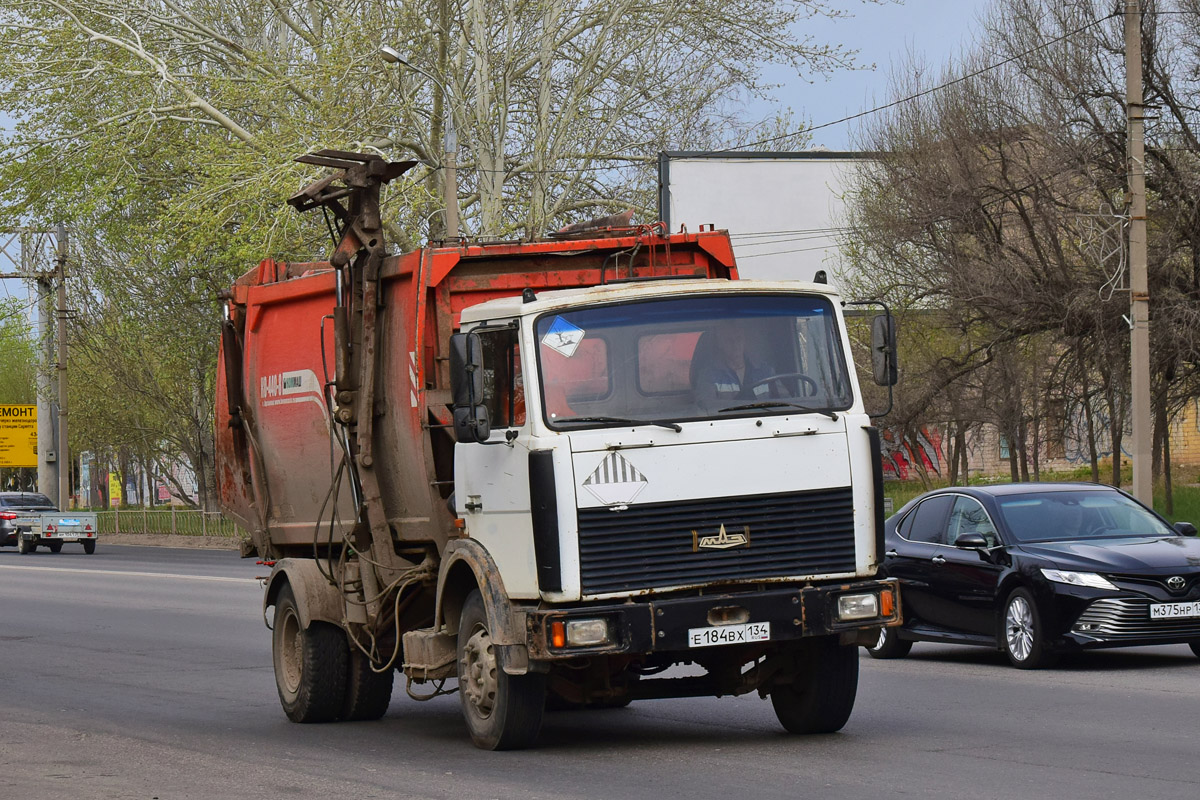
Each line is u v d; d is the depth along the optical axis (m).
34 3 43.69
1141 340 28.27
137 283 54.50
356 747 11.86
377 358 12.93
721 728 12.25
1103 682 14.22
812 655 11.17
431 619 12.93
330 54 39.34
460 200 44.97
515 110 45.34
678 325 10.53
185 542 60.44
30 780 10.37
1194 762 9.61
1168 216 33.19
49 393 67.94
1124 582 15.09
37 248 62.81
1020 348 38.59
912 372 39.97
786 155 49.88
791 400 10.53
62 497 62.06
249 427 15.48
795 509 10.31
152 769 10.82
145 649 20.59
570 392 10.29
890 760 10.04
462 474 11.24
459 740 12.05
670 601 10.02
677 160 48.16
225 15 46.19
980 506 17.00
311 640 13.50
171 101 43.84
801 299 10.79
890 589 10.39
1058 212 34.25
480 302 12.25
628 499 10.12
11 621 25.22
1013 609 15.84
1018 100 35.00
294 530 14.66
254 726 13.45
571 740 11.74
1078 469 56.56
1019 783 9.00
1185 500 37.84
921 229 36.69
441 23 39.97
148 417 65.44
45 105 43.69
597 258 12.61
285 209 37.00
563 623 9.93
